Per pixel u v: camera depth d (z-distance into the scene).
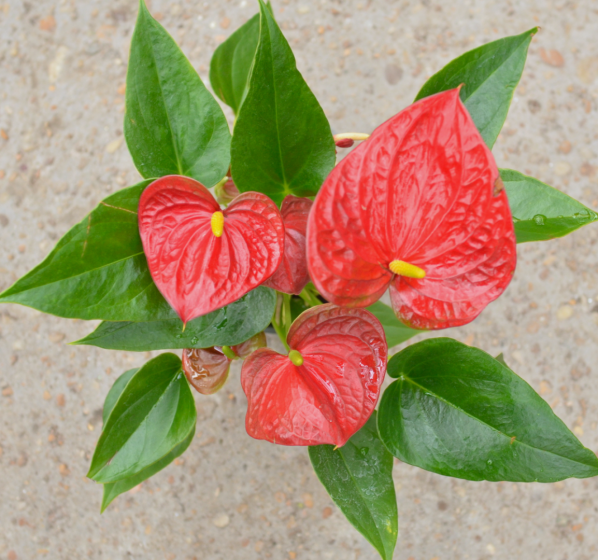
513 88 0.80
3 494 1.06
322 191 0.73
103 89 1.11
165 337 0.80
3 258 1.09
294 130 0.79
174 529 1.03
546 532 1.03
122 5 1.12
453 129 0.74
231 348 0.84
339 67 1.09
